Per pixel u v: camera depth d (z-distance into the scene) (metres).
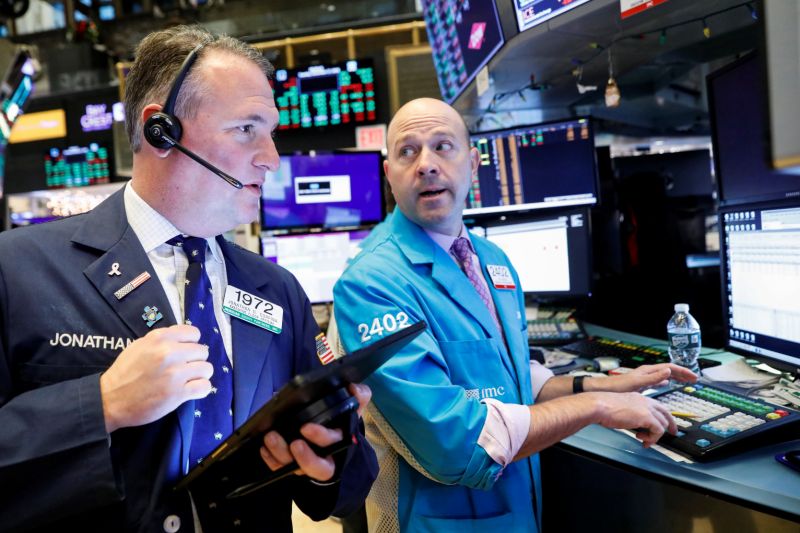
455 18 2.15
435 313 1.23
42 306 0.74
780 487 0.94
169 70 0.80
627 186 2.48
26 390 0.72
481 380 1.22
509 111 2.66
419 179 1.30
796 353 1.27
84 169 4.53
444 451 1.05
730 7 1.43
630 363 1.67
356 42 3.92
